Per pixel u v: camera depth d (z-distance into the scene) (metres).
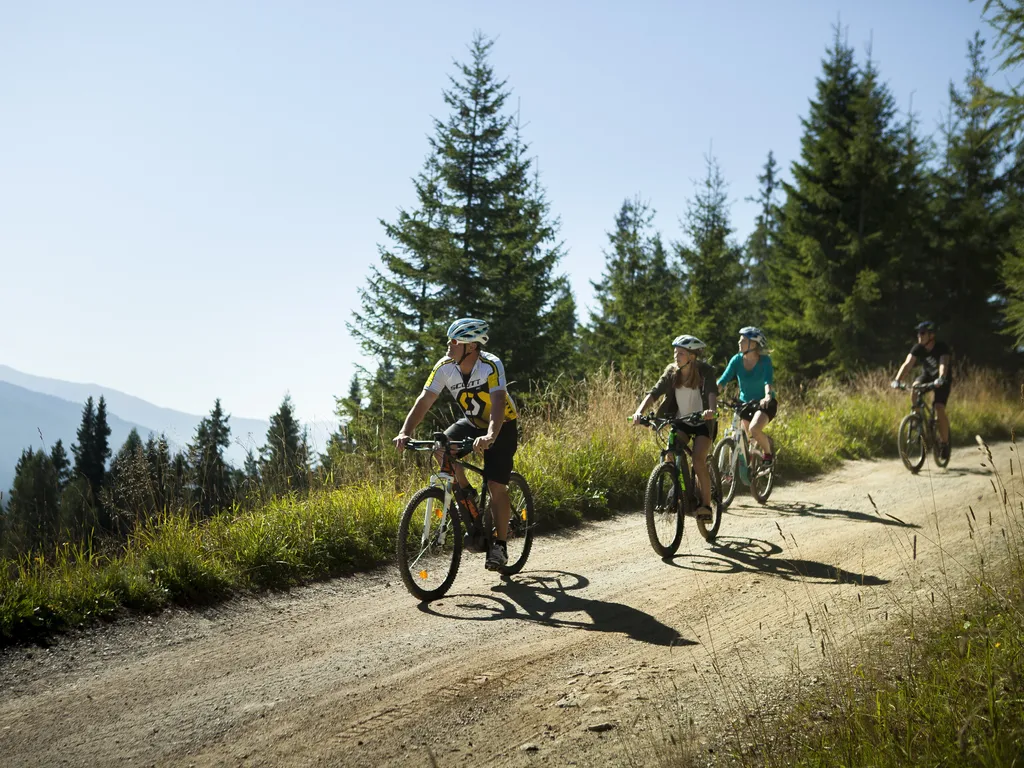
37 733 3.39
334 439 8.03
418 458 8.23
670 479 6.55
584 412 10.31
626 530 7.74
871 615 4.59
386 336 22.48
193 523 6.00
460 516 5.61
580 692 3.73
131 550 5.50
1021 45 7.90
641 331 26.73
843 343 25.66
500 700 3.68
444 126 23.06
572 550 6.91
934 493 9.07
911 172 25.84
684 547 6.89
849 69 27.25
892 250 25.75
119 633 4.61
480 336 5.52
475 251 21.91
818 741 3.00
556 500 8.12
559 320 22.95
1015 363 27.84
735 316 28.48
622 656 4.20
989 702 2.79
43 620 4.54
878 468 11.77
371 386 21.75
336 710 3.61
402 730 3.40
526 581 5.86
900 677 3.38
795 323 26.92
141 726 3.46
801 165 27.22
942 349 11.26
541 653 4.29
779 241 29.27
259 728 3.44
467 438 5.54
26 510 5.37
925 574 5.38
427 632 4.70
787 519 7.97
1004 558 5.33
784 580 5.60
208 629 4.79
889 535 6.86
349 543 6.37
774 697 3.53
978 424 15.71
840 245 26.12
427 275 21.97
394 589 5.70
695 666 3.99
